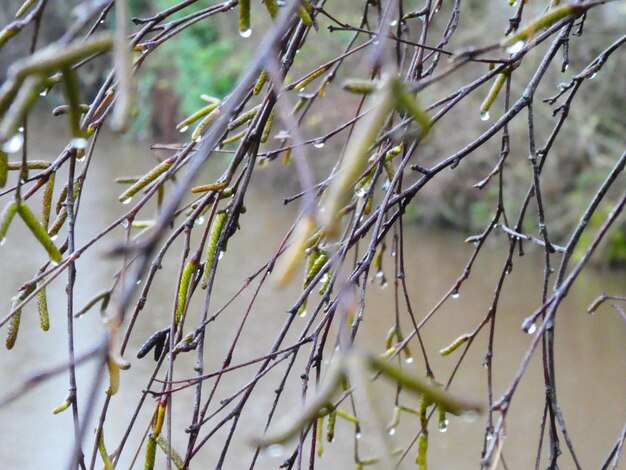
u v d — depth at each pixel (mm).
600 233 1554
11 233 10531
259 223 13297
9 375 6484
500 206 2260
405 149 2221
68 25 13414
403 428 6566
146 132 18438
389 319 9273
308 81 2141
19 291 1799
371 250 1846
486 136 1985
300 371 7086
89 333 7387
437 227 14086
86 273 8906
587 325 9445
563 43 2123
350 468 5672
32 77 948
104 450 1776
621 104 11680
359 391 758
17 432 5680
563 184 12289
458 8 2299
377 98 934
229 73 14203
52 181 1949
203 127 2070
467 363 8109
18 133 1368
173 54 15844
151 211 11797
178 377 6879
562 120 2158
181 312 1929
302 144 1063
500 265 12078
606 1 1465
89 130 1962
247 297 9078
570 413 7121
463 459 6129
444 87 12219
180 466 1847
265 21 13820
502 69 1941
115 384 1728
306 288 1935
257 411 6418
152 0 12953
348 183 840
